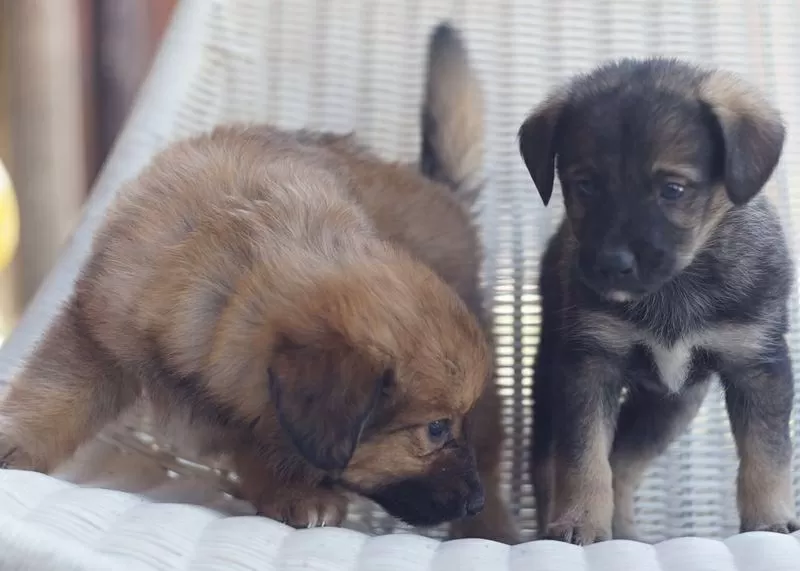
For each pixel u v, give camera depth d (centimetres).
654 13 167
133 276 144
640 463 156
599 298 150
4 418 143
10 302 197
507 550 135
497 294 163
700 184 147
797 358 158
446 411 143
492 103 167
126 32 208
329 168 156
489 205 166
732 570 131
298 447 137
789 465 148
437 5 169
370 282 142
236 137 156
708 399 161
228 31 166
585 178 148
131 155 158
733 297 148
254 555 130
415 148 168
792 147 163
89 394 145
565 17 168
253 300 142
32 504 132
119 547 129
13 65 196
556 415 151
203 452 149
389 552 133
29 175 197
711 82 148
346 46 169
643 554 133
